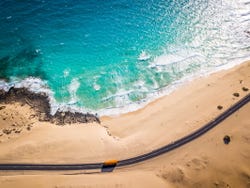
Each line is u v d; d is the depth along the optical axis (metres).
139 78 97.62
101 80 96.50
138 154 77.56
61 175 72.62
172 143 79.69
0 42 103.06
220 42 109.00
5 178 71.12
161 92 94.00
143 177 72.50
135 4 121.56
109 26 112.38
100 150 77.75
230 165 74.44
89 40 107.25
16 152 75.62
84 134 81.56
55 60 100.81
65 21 111.81
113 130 83.88
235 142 79.00
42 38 106.00
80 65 100.25
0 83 92.44
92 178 71.75
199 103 89.75
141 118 87.00
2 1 114.00
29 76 95.62
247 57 103.88
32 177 71.50
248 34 111.88
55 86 94.00
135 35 110.38
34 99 89.75
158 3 122.88
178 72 99.50
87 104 90.25
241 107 87.44
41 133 80.75
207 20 116.94
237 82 95.38
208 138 80.44
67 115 86.94
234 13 119.94
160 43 108.31
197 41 109.31
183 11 120.12
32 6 114.44
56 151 76.69
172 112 88.00
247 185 72.00
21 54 100.94
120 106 90.25
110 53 104.25
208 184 71.56
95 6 118.69
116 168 75.12
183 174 72.56
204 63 102.19
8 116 83.62
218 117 85.00
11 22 108.75
